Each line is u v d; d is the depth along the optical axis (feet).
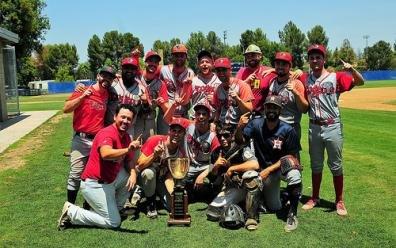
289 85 18.65
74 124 18.81
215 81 21.97
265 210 19.17
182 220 17.58
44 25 170.81
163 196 19.74
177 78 23.76
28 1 156.35
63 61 348.59
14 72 62.95
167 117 21.81
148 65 21.81
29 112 70.54
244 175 17.39
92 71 306.55
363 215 18.51
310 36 275.80
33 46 172.76
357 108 73.00
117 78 20.40
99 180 16.97
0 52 55.98
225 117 20.74
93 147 17.06
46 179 25.03
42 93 208.44
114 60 300.20
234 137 18.52
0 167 28.25
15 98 63.41
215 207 18.11
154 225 17.69
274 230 16.97
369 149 32.99
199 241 15.93
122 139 17.26
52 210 19.52
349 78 18.08
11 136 42.24
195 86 21.98
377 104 81.30
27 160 30.42
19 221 18.11
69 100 18.63
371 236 16.21
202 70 21.89
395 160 28.99
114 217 17.22
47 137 41.29
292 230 16.85
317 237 16.19
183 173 17.63
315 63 18.26
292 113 19.76
